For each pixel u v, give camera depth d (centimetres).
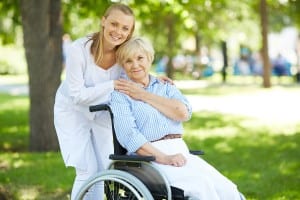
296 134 1192
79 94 488
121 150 473
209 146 1065
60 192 718
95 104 491
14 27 1538
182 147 472
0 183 762
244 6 2622
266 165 877
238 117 1496
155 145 466
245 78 3425
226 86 2650
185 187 440
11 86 2870
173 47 2403
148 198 426
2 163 909
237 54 4641
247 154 976
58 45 1012
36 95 1010
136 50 476
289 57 4162
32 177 796
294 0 2030
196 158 467
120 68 506
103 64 501
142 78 484
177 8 1179
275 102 1836
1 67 3962
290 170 842
